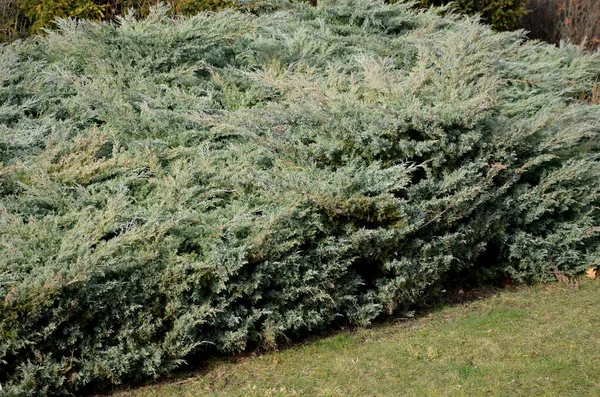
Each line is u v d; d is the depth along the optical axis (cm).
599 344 462
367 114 541
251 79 639
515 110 648
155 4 820
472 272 584
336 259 478
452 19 852
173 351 421
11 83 610
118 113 574
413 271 509
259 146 547
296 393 407
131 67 645
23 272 401
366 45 759
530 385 412
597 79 827
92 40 642
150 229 434
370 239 487
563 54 810
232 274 436
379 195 486
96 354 405
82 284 396
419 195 521
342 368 438
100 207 488
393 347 465
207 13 770
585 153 618
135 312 418
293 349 466
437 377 422
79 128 598
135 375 420
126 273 420
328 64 689
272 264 450
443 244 524
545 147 583
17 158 510
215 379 428
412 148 527
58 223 454
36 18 771
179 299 426
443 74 609
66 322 399
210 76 684
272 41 721
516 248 578
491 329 491
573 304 539
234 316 441
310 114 532
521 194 582
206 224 459
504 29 988
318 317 471
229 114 576
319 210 482
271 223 448
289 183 476
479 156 551
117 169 513
